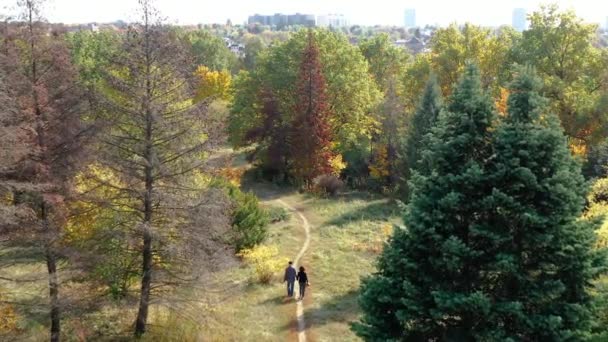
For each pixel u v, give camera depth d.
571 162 11.54
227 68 99.00
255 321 19.61
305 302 21.48
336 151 47.47
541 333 10.81
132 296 18.47
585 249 11.07
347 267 25.34
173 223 17.62
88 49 50.31
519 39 42.34
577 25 38.72
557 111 37.94
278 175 46.84
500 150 11.38
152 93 16.33
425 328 11.75
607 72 37.62
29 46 16.75
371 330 12.14
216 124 17.44
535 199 11.33
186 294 18.81
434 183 11.88
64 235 18.11
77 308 17.47
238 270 25.25
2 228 15.85
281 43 50.75
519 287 11.27
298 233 31.39
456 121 11.84
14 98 15.73
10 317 18.19
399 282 12.09
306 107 42.59
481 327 11.31
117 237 16.61
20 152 14.99
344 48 48.88
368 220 33.94
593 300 11.26
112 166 16.66
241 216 27.16
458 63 46.66
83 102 17.08
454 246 10.94
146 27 15.97
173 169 17.28
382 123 44.97
